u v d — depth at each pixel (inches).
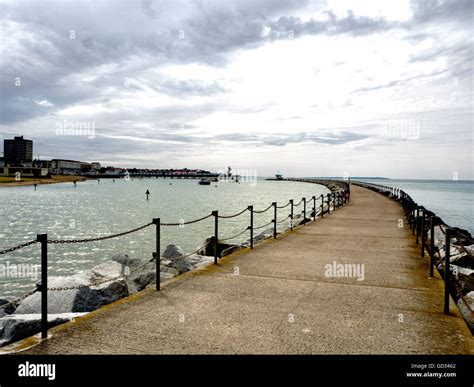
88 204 2247.8
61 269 662.5
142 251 813.2
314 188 5319.9
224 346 181.0
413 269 343.3
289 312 228.7
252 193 3838.6
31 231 1130.0
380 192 1855.3
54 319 234.1
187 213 1692.9
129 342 184.4
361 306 241.0
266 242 491.8
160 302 245.3
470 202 2783.0
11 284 566.3
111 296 336.8
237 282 295.6
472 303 246.5
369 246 461.4
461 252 391.5
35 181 6235.2
